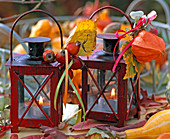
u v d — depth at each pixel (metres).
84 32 1.09
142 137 1.08
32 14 1.93
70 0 2.18
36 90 1.13
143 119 1.20
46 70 1.10
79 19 1.73
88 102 1.16
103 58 1.12
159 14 2.41
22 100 1.12
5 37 1.66
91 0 2.21
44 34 1.57
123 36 1.09
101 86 1.14
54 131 1.08
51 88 1.11
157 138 1.05
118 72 1.12
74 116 1.17
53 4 2.14
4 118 1.14
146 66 1.56
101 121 1.18
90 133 1.09
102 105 1.15
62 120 1.17
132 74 1.11
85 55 1.11
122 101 1.13
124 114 1.13
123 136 1.07
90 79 1.14
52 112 1.12
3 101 1.18
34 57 1.12
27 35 1.71
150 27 1.11
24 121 1.12
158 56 1.09
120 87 1.12
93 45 1.11
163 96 1.40
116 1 2.26
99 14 1.75
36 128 1.15
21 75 1.12
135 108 1.18
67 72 1.07
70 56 1.09
